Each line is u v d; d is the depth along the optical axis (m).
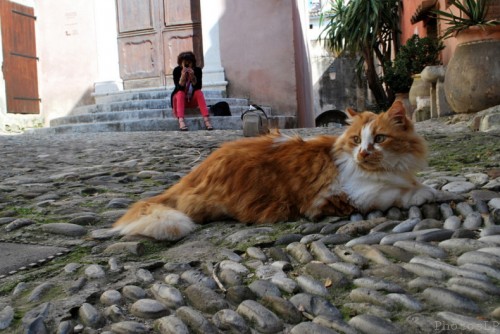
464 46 8.27
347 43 17.73
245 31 13.56
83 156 6.73
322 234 2.58
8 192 4.28
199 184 3.08
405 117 2.83
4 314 1.88
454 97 8.47
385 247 2.22
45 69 14.80
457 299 1.67
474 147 5.30
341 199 2.84
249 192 2.93
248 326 1.70
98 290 2.07
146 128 11.87
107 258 2.47
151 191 4.16
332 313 1.72
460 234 2.29
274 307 1.78
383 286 1.84
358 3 17.22
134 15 14.52
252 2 13.48
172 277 2.12
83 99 14.66
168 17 14.32
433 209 2.75
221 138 8.50
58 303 1.95
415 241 2.25
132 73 14.66
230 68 13.69
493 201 2.81
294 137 3.12
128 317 1.82
